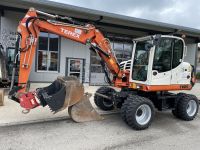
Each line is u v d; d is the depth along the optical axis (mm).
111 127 6152
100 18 13469
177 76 6984
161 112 8234
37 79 14109
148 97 7059
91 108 6566
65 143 4973
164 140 5387
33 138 5168
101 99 7648
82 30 6191
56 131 5672
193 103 7254
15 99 5402
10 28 12922
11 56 12750
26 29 5359
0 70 10438
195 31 17094
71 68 15117
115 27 15734
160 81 6613
